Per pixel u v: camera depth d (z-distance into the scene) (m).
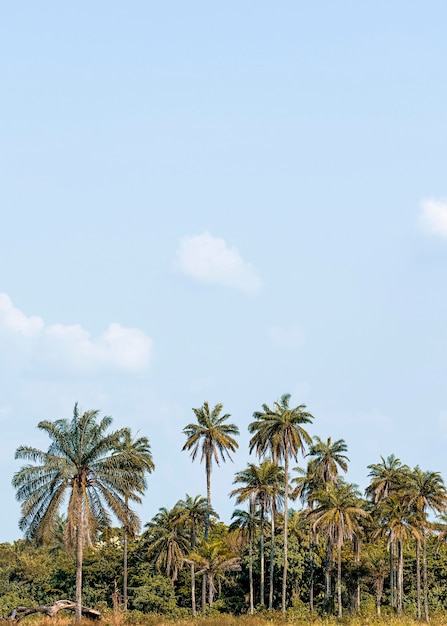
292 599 113.00
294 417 98.81
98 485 68.62
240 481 102.25
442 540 116.56
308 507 112.50
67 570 113.38
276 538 113.88
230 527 107.50
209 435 109.88
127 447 96.75
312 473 111.94
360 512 98.19
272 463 101.75
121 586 112.50
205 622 73.88
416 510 106.38
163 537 109.62
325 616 92.44
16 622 65.50
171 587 107.88
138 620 70.50
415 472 105.88
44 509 67.19
